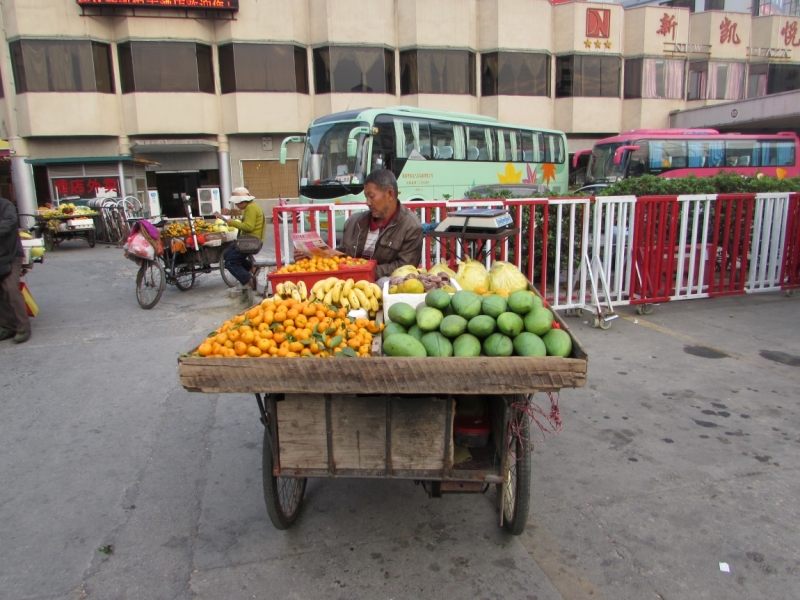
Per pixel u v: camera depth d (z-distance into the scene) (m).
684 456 3.55
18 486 3.38
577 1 26.66
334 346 2.47
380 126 12.69
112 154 22.48
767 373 4.84
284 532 2.93
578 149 28.55
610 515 2.98
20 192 21.91
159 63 21.97
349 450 2.48
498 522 2.98
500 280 3.24
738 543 2.73
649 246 6.50
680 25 28.61
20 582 2.58
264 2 22.62
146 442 3.92
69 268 12.07
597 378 4.82
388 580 2.56
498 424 2.54
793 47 30.45
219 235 8.90
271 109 23.25
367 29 23.80
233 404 4.54
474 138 15.52
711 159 19.86
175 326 6.88
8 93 21.34
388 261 3.84
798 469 3.36
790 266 7.41
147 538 2.89
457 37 25.00
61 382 5.04
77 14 21.05
